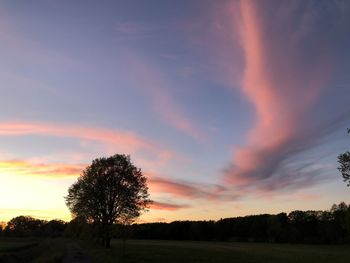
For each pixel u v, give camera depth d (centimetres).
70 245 9475
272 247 11569
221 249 9362
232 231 18625
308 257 6675
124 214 6869
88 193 6906
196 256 6078
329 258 6406
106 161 7081
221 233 18712
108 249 6669
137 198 7031
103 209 6869
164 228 19188
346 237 14738
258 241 17350
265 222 18050
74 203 7288
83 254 5809
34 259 5303
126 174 7025
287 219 17412
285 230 16662
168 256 5703
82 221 7475
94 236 7700
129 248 7675
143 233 19112
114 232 6812
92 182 6969
